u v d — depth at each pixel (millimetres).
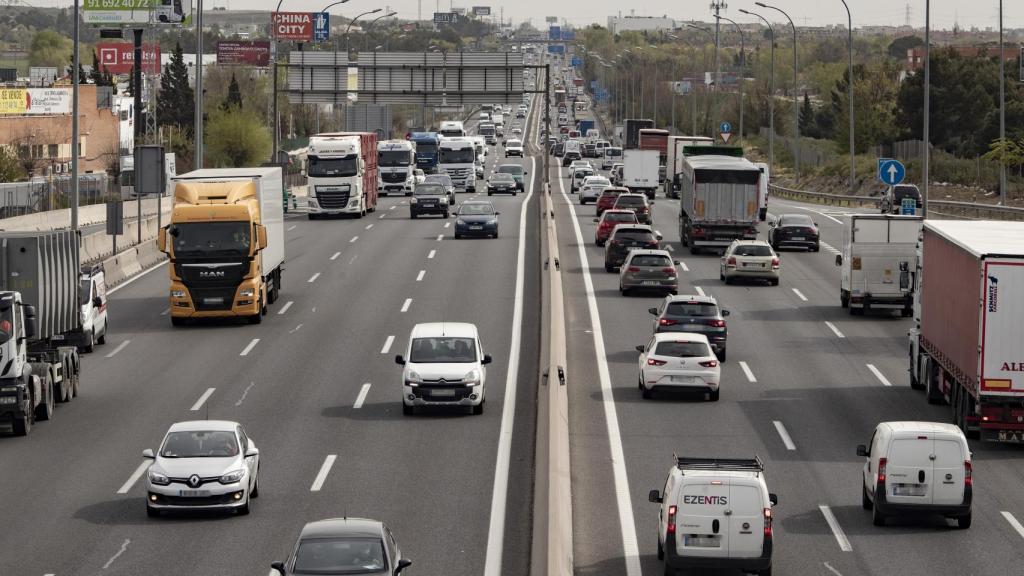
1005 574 25875
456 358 40844
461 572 25547
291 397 43062
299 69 130000
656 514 30203
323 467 34281
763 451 36344
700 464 25781
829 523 29656
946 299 40250
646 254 64875
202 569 25719
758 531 24594
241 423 39438
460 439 37250
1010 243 38094
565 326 56500
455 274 71062
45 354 41406
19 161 133375
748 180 80812
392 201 124375
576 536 28547
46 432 38656
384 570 21250
